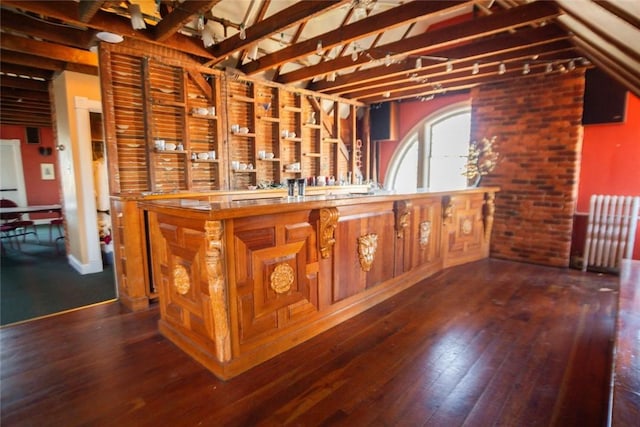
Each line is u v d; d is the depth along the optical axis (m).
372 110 6.38
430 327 2.63
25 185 8.05
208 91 3.97
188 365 2.12
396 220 3.24
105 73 3.17
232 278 1.96
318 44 3.16
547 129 4.26
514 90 4.46
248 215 1.91
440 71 4.11
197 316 2.15
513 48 3.29
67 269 4.42
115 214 3.08
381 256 3.12
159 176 3.69
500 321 2.74
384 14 2.77
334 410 1.72
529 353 2.25
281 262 2.23
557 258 4.31
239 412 1.70
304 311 2.42
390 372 2.04
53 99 4.52
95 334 2.51
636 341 1.50
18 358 2.19
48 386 1.90
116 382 1.94
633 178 4.02
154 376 2.00
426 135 6.11
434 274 3.98
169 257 2.33
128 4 2.80
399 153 6.44
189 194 3.44
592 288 3.52
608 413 1.68
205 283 2.03
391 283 3.29
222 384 1.93
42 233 7.25
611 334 2.51
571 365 2.11
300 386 1.91
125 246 2.93
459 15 4.97
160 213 2.31
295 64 4.89
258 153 4.52
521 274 4.00
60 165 4.62
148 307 3.03
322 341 2.42
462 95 5.61
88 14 2.44
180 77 3.74
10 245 5.99
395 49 3.40
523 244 4.56
